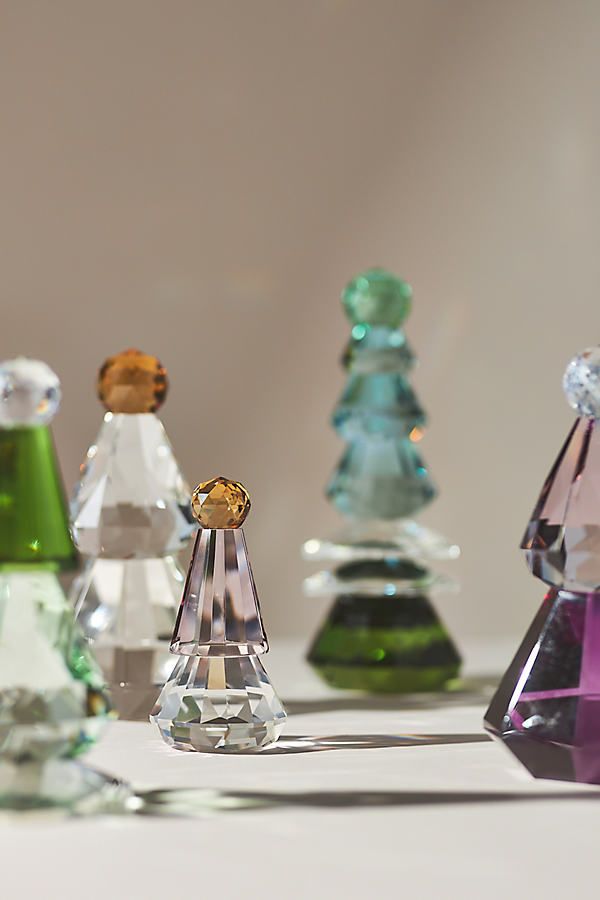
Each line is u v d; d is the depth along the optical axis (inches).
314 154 74.6
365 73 73.1
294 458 75.5
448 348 69.7
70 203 75.0
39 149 74.7
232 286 75.8
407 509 44.9
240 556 34.4
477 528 68.7
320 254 74.9
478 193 68.3
